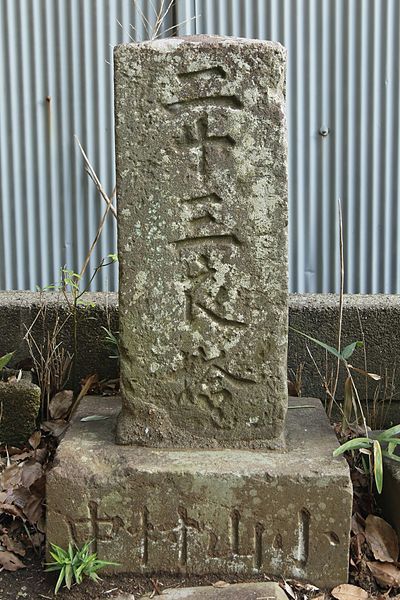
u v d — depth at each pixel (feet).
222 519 8.86
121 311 9.41
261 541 8.87
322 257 15.17
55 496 8.88
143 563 8.94
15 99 15.14
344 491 8.75
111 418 10.31
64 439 9.62
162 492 8.84
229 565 8.91
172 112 9.13
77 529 8.90
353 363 12.09
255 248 9.26
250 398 9.43
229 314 9.34
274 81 9.05
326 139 14.93
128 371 9.46
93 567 8.73
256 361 9.41
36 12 14.92
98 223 15.33
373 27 14.65
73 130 15.15
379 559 9.21
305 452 9.32
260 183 9.18
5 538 9.57
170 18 14.85
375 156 14.94
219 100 9.12
